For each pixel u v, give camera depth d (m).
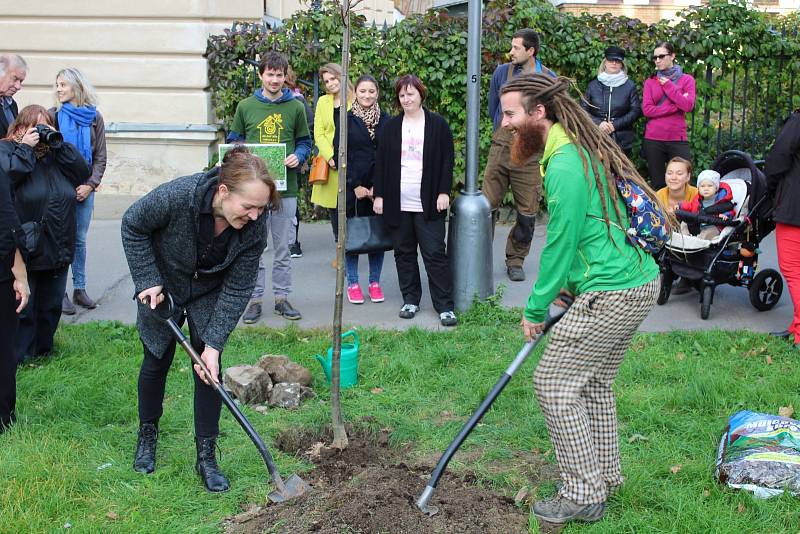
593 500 3.65
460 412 4.90
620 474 3.91
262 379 5.05
